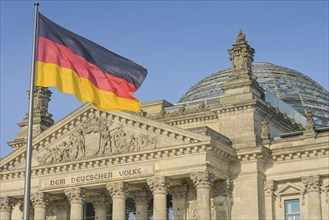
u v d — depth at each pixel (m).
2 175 108.06
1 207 107.75
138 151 98.31
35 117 118.12
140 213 104.12
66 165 102.75
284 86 149.12
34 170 104.88
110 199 107.62
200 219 93.25
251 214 98.00
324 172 97.69
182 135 96.19
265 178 101.31
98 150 101.56
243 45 107.19
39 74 64.75
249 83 104.50
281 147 100.94
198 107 110.50
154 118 112.62
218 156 97.81
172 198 103.50
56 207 110.75
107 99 69.19
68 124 104.38
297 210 99.56
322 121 143.00
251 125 101.94
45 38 65.81
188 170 95.19
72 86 66.06
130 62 72.00
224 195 99.75
